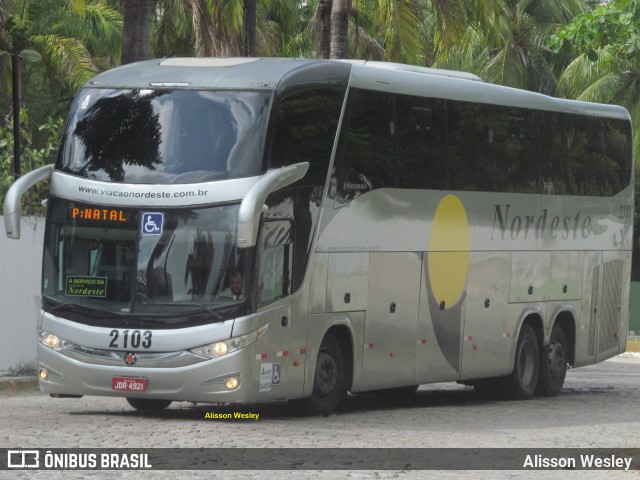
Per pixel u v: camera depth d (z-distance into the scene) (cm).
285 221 2209
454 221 2703
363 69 2431
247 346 2125
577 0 8394
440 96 2653
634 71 7281
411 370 2589
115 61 6956
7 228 2242
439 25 4153
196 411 2433
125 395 2162
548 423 2453
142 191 2180
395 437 2047
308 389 2292
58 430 1991
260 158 2153
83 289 2197
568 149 3145
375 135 2450
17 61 3231
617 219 3394
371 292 2450
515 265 2939
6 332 3020
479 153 2786
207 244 2144
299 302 2247
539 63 8225
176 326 2138
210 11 3788
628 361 5344
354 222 2392
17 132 3231
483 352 2836
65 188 2236
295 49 8088
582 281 3238
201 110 2202
